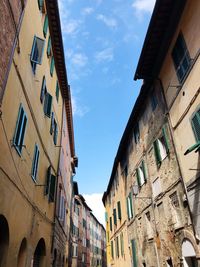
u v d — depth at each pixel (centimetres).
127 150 1873
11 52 716
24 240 929
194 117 884
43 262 1244
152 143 1310
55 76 1633
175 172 1036
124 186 1991
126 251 1858
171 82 1087
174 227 1029
